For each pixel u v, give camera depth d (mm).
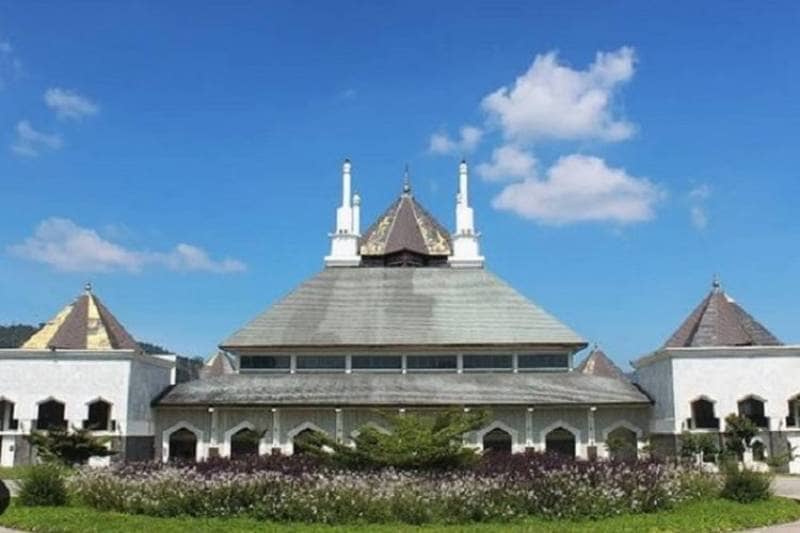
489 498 25438
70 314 55094
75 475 30078
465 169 70562
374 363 56344
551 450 51438
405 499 25094
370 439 29250
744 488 29906
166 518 25703
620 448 51344
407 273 62625
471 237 69125
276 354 56688
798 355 50500
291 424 51875
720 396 50156
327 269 63625
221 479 26750
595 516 25578
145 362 52812
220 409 52281
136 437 51031
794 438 49688
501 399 51344
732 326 54438
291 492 25562
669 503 27578
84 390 50531
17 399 50688
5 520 25188
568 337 56281
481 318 57781
